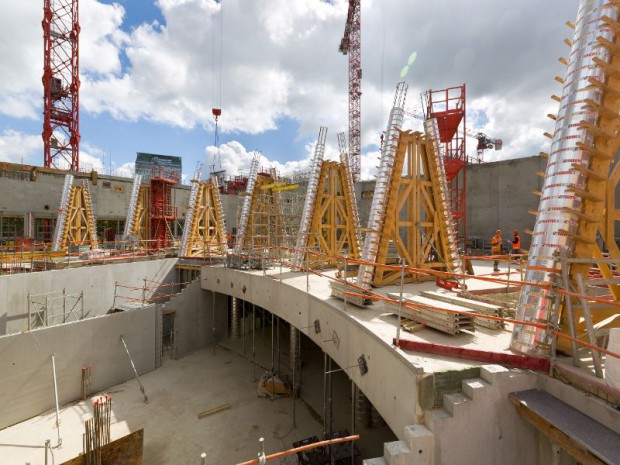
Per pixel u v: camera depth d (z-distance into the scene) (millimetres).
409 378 5590
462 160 23594
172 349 20703
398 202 12633
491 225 27656
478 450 5113
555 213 5840
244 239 22812
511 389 5285
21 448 12109
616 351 4430
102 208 38875
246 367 18922
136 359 17984
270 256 21375
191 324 21516
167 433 12977
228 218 49031
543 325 5375
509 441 5262
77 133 47094
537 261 5895
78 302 19812
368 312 8938
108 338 16828
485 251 26000
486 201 27922
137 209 34469
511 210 26703
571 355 5672
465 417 5035
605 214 6324
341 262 15422
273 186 23734
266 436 12711
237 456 11672
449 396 5191
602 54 5742
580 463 4762
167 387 16672
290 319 13352
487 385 5176
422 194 13469
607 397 4457
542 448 5312
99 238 39188
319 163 18078
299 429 13086
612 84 5773
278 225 25281
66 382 15234
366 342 7574
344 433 10703
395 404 6117
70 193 27484
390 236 12000
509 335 6977
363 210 37406
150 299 22562
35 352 14359
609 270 6219
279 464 11156
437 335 6980
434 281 13094
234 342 22641
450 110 23453
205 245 27906
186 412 14422
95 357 16281
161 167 33781
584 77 5895
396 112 12078
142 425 13516
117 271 22047
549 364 5375
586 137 5766
